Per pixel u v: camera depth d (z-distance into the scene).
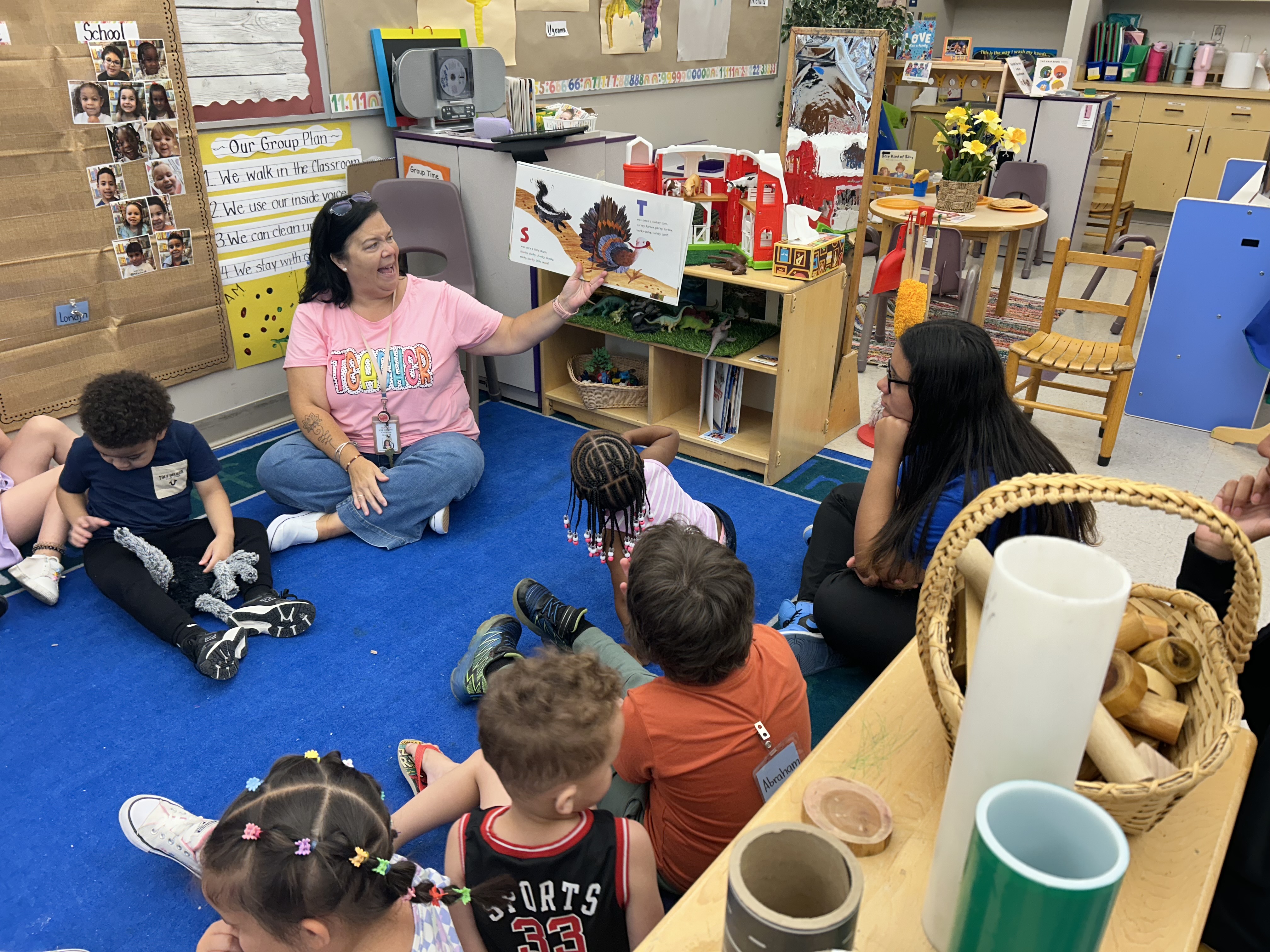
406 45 3.49
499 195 3.28
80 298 2.82
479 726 1.06
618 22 4.71
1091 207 5.79
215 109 3.00
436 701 2.05
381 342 2.74
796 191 3.81
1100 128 5.41
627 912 1.15
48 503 2.51
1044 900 0.53
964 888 0.59
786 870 0.69
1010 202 4.20
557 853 1.08
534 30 4.23
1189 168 6.45
